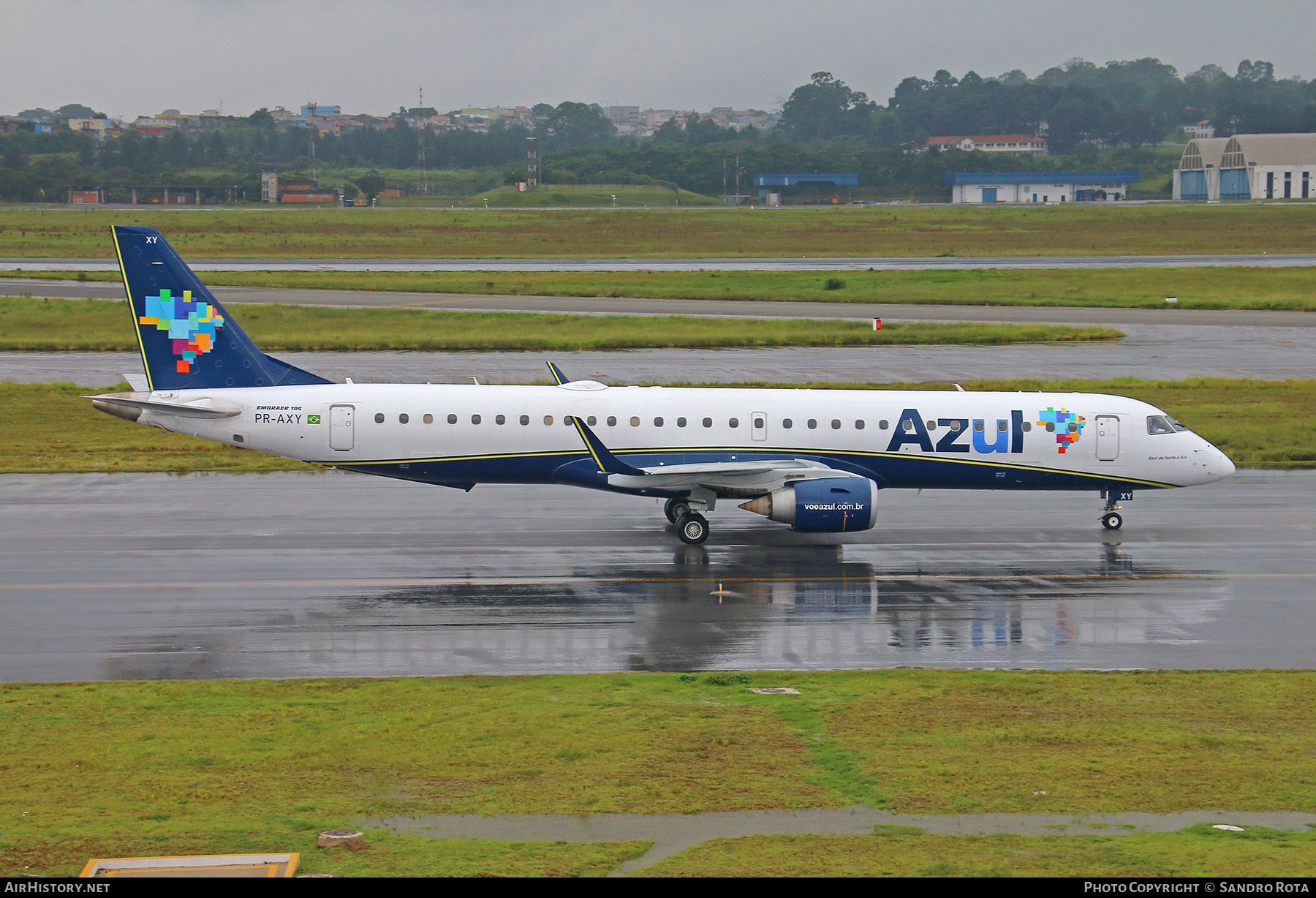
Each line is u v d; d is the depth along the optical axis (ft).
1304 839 199.93
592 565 402.52
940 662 304.71
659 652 311.47
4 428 632.38
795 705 266.16
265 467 567.18
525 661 302.25
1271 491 536.01
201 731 247.09
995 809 211.20
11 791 214.90
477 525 460.14
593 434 442.09
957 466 460.14
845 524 424.46
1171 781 224.74
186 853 189.98
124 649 307.78
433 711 260.62
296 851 191.21
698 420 449.06
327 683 280.51
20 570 386.32
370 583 376.68
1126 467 464.65
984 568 405.18
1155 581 390.01
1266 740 246.88
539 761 231.71
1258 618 347.56
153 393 448.24
